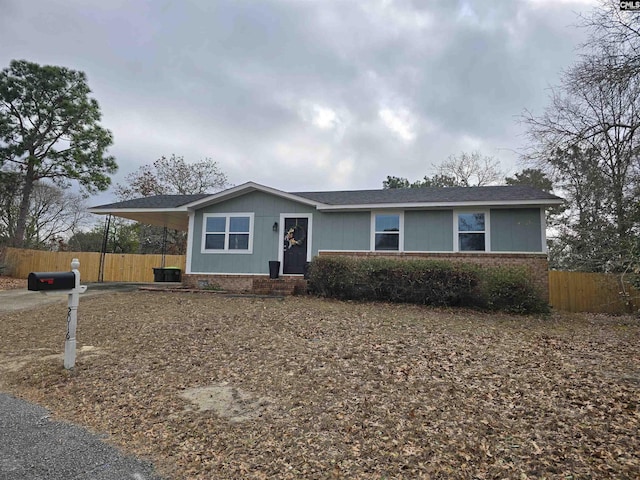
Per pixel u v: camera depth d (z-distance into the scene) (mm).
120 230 30000
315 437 3748
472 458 3299
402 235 12719
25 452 3512
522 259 11672
